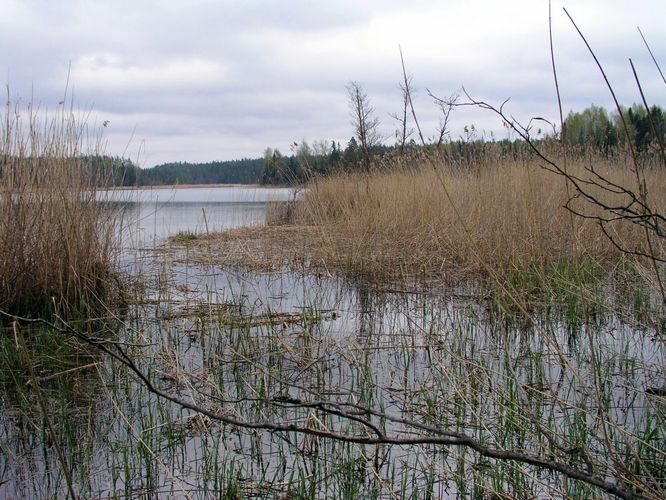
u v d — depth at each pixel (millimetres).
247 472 2967
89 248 6258
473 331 5371
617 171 8867
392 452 3143
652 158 8688
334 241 9461
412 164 11883
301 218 14070
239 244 10367
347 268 8422
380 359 4676
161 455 3145
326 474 2893
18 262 5637
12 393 4023
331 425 3264
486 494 2695
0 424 3527
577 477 1804
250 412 3648
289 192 15195
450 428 3289
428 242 8875
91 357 4672
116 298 6562
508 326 5332
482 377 3793
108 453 3168
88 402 3822
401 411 3582
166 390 4039
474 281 7180
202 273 8781
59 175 6121
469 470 2914
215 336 5305
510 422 3137
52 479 2900
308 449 3195
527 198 7391
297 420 3506
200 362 4594
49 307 5684
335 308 6426
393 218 9719
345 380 4223
